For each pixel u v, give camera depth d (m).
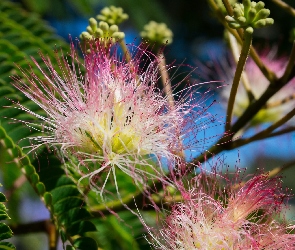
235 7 0.29
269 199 0.28
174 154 0.28
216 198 0.29
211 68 0.37
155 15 0.47
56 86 0.29
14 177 0.36
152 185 0.29
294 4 0.53
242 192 0.28
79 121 0.28
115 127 0.28
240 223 0.28
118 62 0.29
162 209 0.28
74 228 0.27
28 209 0.40
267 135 0.30
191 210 0.28
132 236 0.30
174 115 0.29
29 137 0.28
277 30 0.53
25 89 0.29
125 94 0.28
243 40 0.28
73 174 0.28
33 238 0.49
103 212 0.29
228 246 0.28
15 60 0.31
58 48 0.33
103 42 0.29
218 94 0.36
